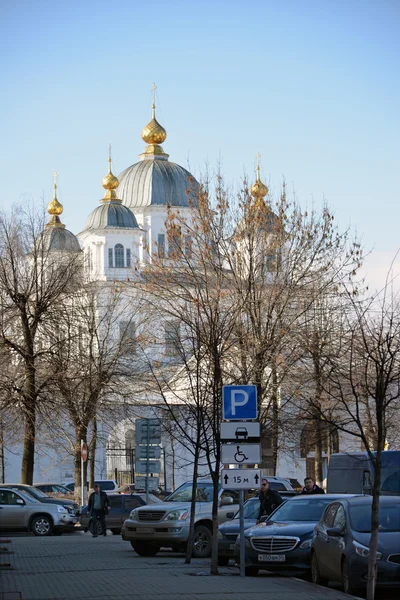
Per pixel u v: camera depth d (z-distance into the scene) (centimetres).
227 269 4619
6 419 5028
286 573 2533
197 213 4622
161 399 5566
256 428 2256
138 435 3872
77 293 5256
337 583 2236
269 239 4581
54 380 4947
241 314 4334
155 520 3066
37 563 2727
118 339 5550
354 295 4431
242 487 2262
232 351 4172
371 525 1881
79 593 1884
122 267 10606
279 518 2553
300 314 4441
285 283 4503
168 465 6706
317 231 4666
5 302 5009
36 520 4419
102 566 2616
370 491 3494
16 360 5019
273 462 4466
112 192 10925
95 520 4300
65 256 5294
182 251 4544
